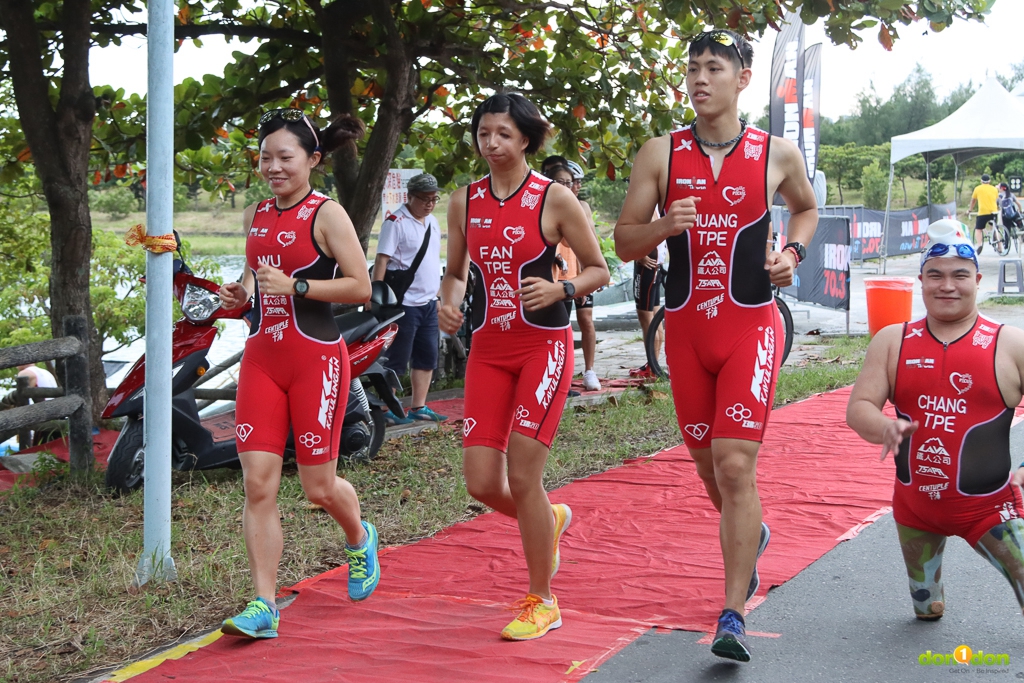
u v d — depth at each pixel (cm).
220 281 1311
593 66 903
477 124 358
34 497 586
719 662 340
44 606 410
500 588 423
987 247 2708
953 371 330
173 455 609
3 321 1329
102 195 2303
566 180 757
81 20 744
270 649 364
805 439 693
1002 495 330
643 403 836
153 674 345
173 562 443
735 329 349
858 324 1377
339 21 880
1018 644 348
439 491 581
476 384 365
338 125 391
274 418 377
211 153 1049
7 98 919
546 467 627
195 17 927
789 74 1310
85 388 629
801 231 359
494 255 359
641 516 523
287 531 508
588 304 902
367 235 898
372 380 667
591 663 339
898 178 4984
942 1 705
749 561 338
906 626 367
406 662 346
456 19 906
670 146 357
